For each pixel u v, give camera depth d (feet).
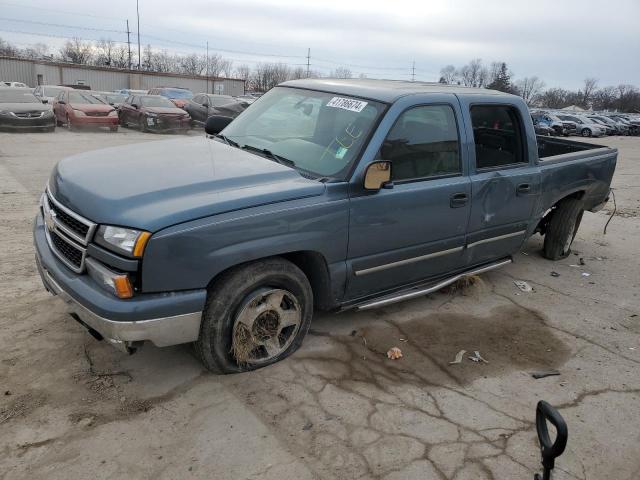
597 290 18.06
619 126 132.87
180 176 10.66
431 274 14.42
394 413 10.39
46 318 12.82
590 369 12.75
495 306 15.96
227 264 9.93
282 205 10.55
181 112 66.90
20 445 8.84
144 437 9.23
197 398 10.35
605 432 10.40
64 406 9.85
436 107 13.48
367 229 12.03
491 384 11.75
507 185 15.23
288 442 9.36
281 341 11.72
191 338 10.02
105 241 9.32
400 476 8.80
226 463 8.77
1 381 10.40
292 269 11.12
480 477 8.93
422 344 13.23
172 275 9.41
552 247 20.62
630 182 43.47
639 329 15.20
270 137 13.56
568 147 22.22
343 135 12.40
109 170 11.05
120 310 9.14
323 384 11.12
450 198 13.61
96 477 8.32
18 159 37.06
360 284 12.60
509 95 15.88
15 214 22.02
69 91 65.77
